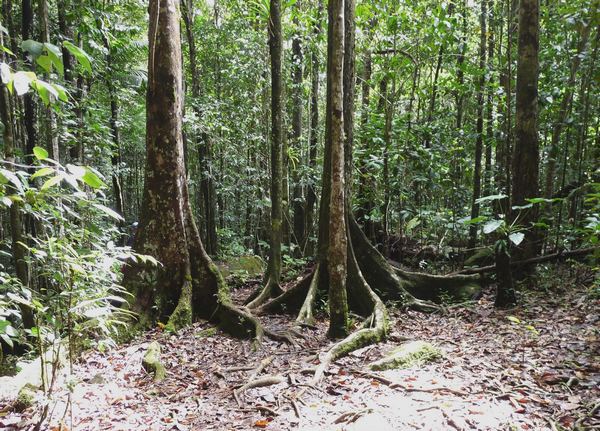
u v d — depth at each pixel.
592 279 7.06
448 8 11.00
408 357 4.69
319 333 6.25
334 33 5.32
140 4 10.32
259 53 12.55
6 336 2.44
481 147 9.23
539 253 7.91
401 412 3.62
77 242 3.79
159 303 6.54
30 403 4.02
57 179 1.90
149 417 3.93
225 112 13.02
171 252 6.71
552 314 6.09
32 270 6.06
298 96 13.20
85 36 8.21
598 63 7.67
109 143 8.70
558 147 8.52
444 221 9.15
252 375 4.71
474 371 4.44
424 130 9.19
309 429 3.49
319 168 11.98
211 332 6.32
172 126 6.67
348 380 4.45
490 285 7.73
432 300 7.54
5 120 5.64
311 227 12.33
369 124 9.59
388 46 9.87
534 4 6.72
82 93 9.05
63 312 3.21
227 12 15.49
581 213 7.84
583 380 4.08
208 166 14.59
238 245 15.38
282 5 9.33
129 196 23.73
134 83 10.92
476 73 8.76
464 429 3.33
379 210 9.21
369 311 6.56
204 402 4.20
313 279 7.27
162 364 5.12
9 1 8.52
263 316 7.22
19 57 8.24
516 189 7.08
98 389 4.43
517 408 3.63
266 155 13.18
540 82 8.64
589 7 7.25
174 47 6.62
